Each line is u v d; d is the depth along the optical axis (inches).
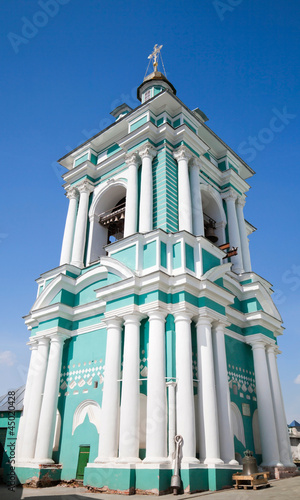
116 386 505.4
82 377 581.3
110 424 484.4
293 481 487.2
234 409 587.2
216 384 518.3
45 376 610.2
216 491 432.8
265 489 430.0
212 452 464.8
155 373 474.0
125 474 432.8
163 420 455.5
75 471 524.1
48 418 560.1
